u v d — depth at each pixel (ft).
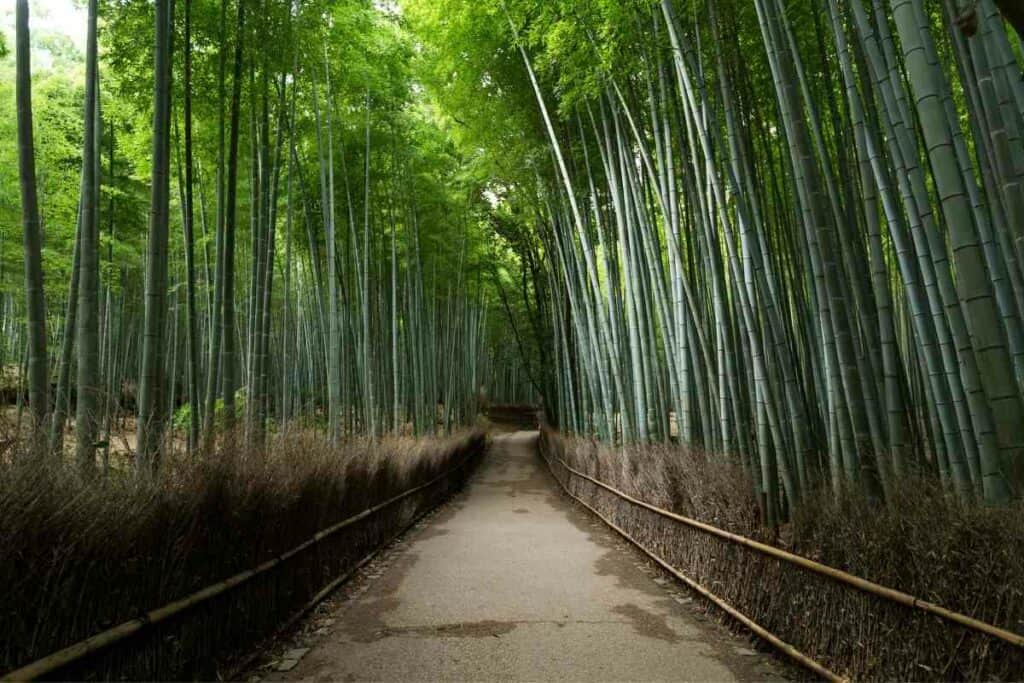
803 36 16.55
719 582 12.86
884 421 11.34
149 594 7.72
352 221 34.60
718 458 14.97
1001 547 6.21
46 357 12.12
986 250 9.11
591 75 19.49
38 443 7.34
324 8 21.66
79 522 6.66
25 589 6.08
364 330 32.45
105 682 6.81
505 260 69.21
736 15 15.71
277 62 20.13
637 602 14.03
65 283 32.40
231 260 16.89
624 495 21.93
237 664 9.77
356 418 38.50
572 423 44.98
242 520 10.11
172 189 35.83
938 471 11.96
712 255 15.80
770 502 11.60
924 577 7.02
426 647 11.02
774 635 10.23
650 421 23.76
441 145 42.27
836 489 10.00
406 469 25.94
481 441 65.31
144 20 17.56
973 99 10.57
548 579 16.37
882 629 7.69
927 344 9.50
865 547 8.08
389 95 32.48
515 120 29.99
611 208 29.45
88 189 12.54
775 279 14.28
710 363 17.10
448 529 26.05
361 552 18.61
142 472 8.97
